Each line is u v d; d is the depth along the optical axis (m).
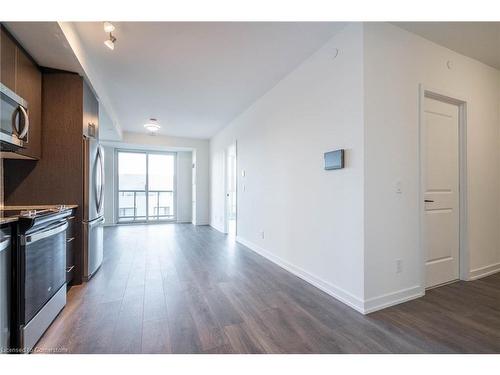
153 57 2.75
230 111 4.64
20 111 1.96
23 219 1.53
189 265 3.41
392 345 1.66
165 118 5.10
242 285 2.70
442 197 2.71
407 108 2.33
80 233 2.73
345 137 2.28
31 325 1.60
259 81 3.38
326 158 2.44
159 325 1.90
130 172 7.45
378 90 2.17
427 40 2.47
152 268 3.28
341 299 2.31
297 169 2.99
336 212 2.39
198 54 2.69
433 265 2.63
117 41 2.45
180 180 7.79
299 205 2.96
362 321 1.96
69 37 2.10
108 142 6.38
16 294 1.52
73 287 2.63
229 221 6.01
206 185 7.27
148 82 3.40
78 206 2.68
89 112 2.93
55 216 1.95
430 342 1.69
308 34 2.35
